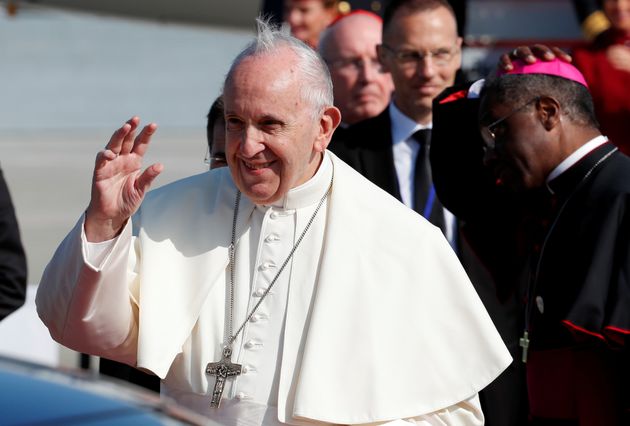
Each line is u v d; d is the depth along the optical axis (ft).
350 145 56.39
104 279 36.19
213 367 38.04
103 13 160.97
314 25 83.46
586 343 43.42
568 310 42.04
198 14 170.91
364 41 62.28
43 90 325.42
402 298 38.60
